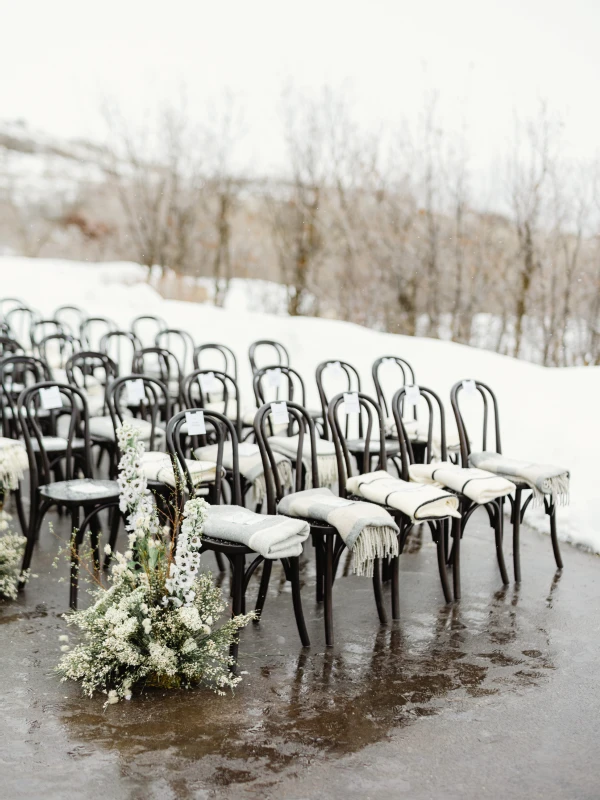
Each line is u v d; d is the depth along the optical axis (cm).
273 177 1223
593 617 359
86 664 278
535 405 619
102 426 485
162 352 631
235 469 348
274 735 252
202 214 1283
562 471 413
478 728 260
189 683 284
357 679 293
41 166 1384
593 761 243
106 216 1366
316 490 368
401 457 405
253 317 935
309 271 1222
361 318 1188
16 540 373
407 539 477
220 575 403
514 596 384
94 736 249
